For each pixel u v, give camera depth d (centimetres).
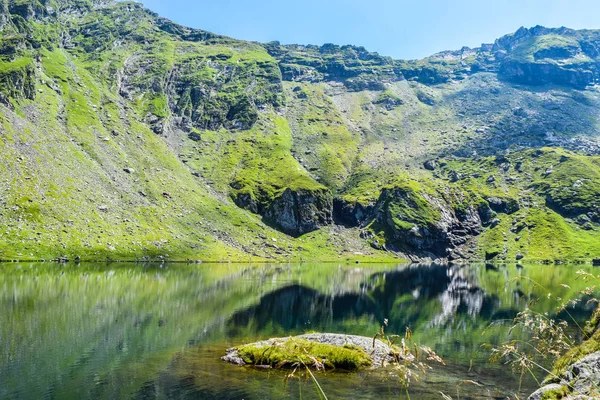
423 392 3709
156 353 4875
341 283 14100
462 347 5506
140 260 19338
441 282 15088
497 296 11044
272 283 13038
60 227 19138
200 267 18375
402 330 6625
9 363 4297
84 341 5256
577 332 5534
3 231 17225
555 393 2100
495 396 3600
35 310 6975
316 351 4619
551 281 13612
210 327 6412
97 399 3462
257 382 3922
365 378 4072
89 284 10675
